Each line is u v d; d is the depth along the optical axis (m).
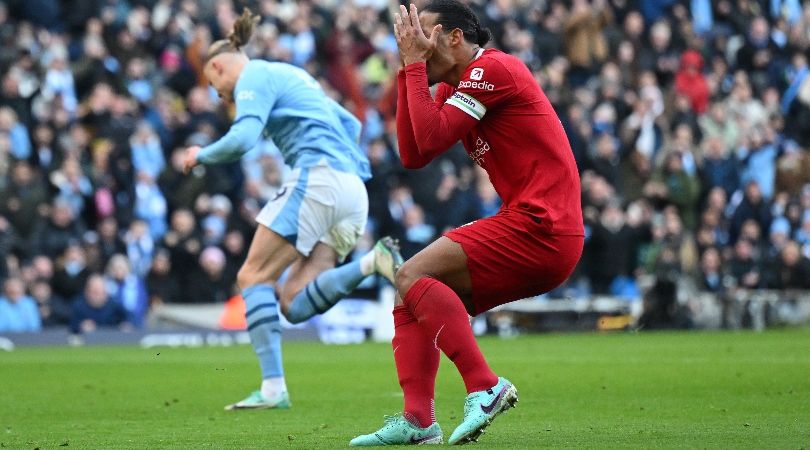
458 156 61.56
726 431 18.92
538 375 31.97
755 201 66.12
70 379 32.75
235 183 56.88
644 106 66.88
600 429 19.59
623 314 58.75
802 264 63.03
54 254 51.66
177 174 55.44
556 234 17.12
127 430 20.88
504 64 17.28
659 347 44.47
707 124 70.19
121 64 57.94
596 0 72.25
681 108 68.88
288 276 26.03
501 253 17.20
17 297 49.62
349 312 54.94
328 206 25.58
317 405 25.41
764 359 37.06
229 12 60.78
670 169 64.56
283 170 56.88
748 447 16.48
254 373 34.66
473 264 17.25
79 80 56.56
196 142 56.19
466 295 17.59
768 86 76.31
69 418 23.23
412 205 58.84
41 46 56.56
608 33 71.31
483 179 61.03
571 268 17.48
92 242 51.88
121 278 51.56
